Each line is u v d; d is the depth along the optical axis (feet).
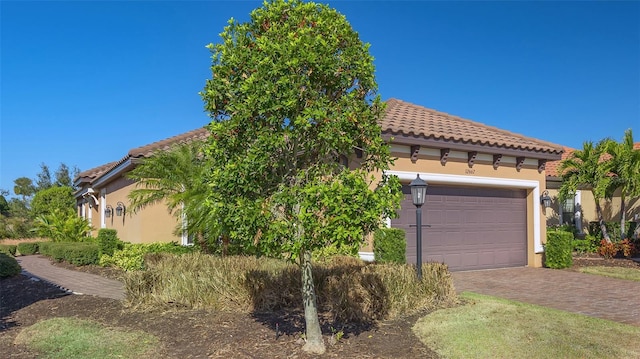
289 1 18.48
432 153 41.52
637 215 61.11
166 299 26.17
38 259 57.67
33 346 20.57
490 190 47.29
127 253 44.55
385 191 16.89
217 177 17.21
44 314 26.84
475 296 30.81
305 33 17.16
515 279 40.45
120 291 33.14
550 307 29.12
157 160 41.06
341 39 18.12
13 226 98.99
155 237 49.67
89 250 47.98
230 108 17.46
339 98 18.35
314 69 17.04
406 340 20.56
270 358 18.16
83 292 32.91
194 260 29.94
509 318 24.13
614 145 53.11
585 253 58.65
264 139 16.46
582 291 34.96
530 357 18.62
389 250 36.47
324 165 18.35
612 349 19.61
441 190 43.73
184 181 40.19
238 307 25.70
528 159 48.75
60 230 64.90
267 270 27.02
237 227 16.92
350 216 15.46
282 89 16.51
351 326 22.50
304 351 18.74
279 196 16.58
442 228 43.55
